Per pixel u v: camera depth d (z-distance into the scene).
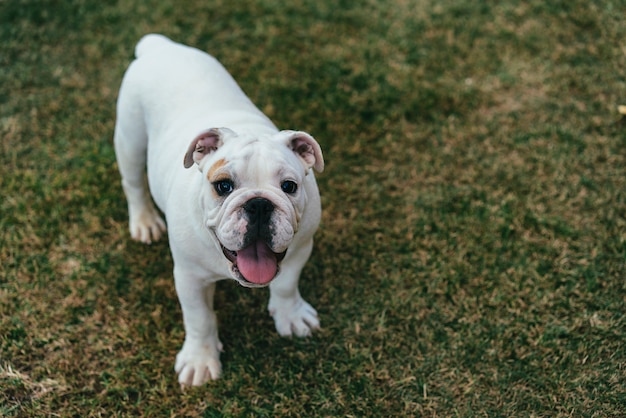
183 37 1.95
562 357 1.26
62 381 1.23
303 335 1.30
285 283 1.22
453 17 2.04
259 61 1.88
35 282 1.38
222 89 1.23
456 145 1.66
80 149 1.64
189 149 1.01
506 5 2.06
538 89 1.80
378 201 1.54
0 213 1.50
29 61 1.88
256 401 1.21
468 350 1.27
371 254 1.43
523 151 1.64
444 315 1.33
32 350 1.28
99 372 1.25
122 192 1.55
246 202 0.94
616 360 1.25
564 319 1.31
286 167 0.97
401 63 1.89
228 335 1.31
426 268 1.40
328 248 1.45
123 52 1.91
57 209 1.50
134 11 2.03
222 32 1.98
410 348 1.28
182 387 1.22
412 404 1.21
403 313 1.33
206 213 1.00
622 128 1.69
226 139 1.01
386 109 1.75
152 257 1.43
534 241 1.45
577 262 1.41
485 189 1.56
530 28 1.99
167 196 1.13
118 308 1.35
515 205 1.52
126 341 1.29
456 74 1.85
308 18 2.03
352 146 1.65
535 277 1.38
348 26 2.01
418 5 2.07
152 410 1.20
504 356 1.26
